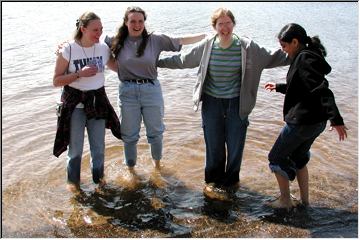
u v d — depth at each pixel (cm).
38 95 751
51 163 535
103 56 458
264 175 515
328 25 1573
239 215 435
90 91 452
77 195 470
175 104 739
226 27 420
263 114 698
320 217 429
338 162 540
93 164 483
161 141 512
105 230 410
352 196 467
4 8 1727
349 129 637
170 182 500
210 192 479
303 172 441
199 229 411
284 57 438
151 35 475
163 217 432
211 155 477
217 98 452
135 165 534
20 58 973
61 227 414
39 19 1473
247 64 431
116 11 1694
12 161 535
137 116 491
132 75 476
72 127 458
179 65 473
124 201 460
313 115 394
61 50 438
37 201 457
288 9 2062
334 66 1000
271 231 408
